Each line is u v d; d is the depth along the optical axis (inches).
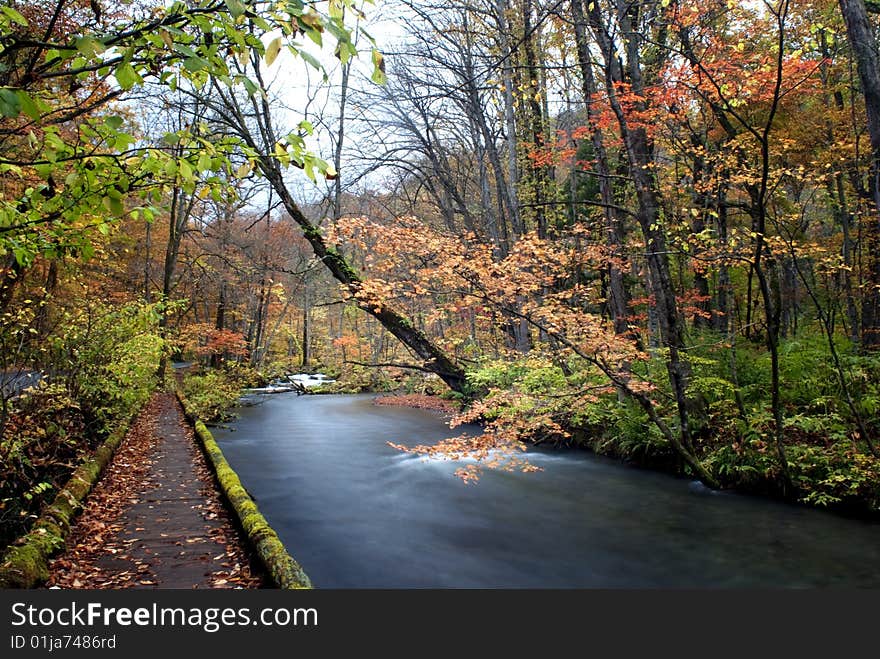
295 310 1689.2
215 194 128.6
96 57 99.5
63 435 305.3
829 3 365.1
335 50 96.6
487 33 600.4
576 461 422.3
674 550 259.1
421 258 321.1
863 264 453.1
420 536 277.3
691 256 332.2
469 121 711.1
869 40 283.3
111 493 275.7
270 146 480.4
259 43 95.0
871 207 391.2
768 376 386.9
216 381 759.1
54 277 393.4
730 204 367.6
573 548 262.2
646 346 460.1
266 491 358.9
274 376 1286.9
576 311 335.3
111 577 178.4
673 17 326.0
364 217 301.6
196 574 182.4
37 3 179.5
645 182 342.0
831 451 304.7
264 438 554.6
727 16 355.9
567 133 600.4
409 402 846.5
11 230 127.0
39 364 323.9
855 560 239.5
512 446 309.7
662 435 375.9
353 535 277.6
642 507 318.7
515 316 361.7
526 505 328.5
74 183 117.1
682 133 432.8
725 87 300.0
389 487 369.7
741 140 365.7
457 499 341.1
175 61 105.7
